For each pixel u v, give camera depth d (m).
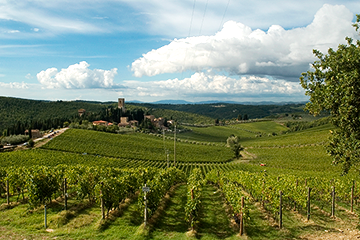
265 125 170.88
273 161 71.06
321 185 21.97
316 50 12.52
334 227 13.49
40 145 80.31
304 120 180.25
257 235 12.53
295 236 12.33
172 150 89.69
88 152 77.19
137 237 11.31
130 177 20.33
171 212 16.52
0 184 17.77
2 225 11.95
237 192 16.59
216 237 12.19
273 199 15.40
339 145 11.75
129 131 123.44
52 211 14.43
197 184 20.28
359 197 19.00
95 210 15.12
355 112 10.45
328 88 11.27
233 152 91.31
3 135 105.44
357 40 11.25
